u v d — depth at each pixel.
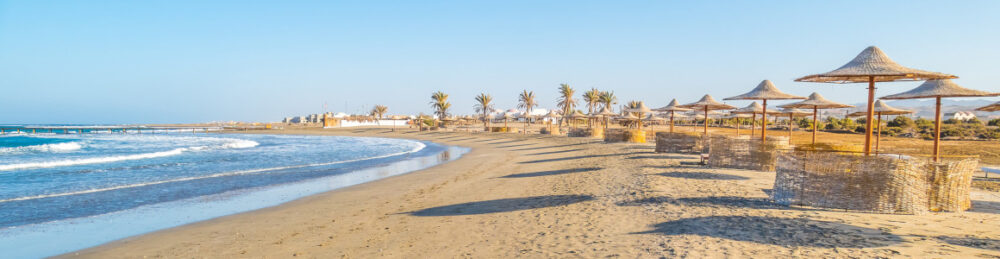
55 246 6.72
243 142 44.75
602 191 9.22
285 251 5.97
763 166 11.52
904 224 5.48
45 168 18.34
